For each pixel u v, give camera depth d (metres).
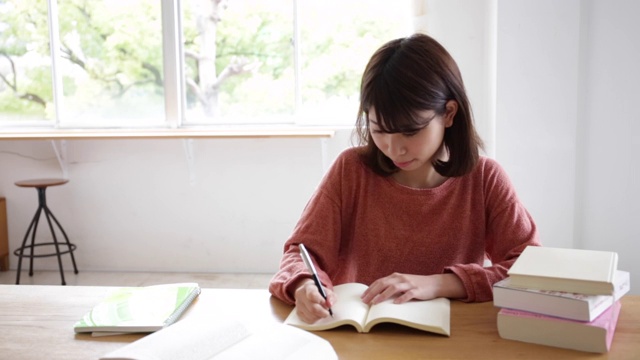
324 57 3.71
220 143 3.71
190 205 3.78
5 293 1.26
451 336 1.02
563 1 2.89
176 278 3.69
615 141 2.91
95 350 1.00
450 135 1.26
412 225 1.34
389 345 0.99
